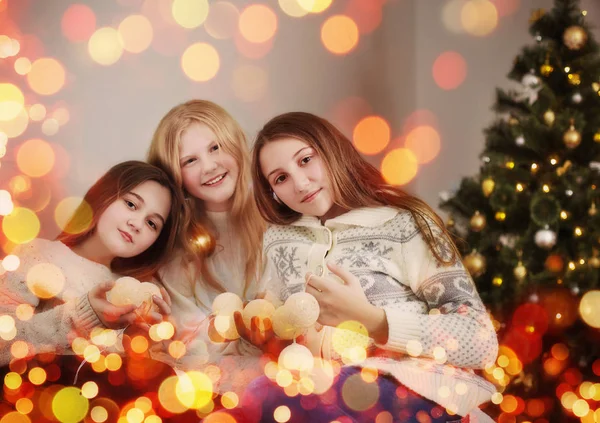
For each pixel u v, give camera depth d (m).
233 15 2.83
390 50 3.49
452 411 1.29
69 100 2.41
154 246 1.83
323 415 1.20
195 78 2.69
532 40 3.28
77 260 1.72
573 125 2.27
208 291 1.84
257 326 1.40
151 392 1.49
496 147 2.46
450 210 2.51
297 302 1.30
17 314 1.54
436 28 3.62
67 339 1.49
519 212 2.33
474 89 3.45
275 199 1.64
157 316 1.49
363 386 1.25
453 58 3.54
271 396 1.22
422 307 1.47
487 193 2.35
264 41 2.94
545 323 2.23
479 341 1.35
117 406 1.44
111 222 1.71
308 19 3.13
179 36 2.66
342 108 3.24
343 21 3.28
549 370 2.25
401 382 1.28
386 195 1.56
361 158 1.60
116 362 1.50
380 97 3.41
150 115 2.56
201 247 1.84
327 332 1.45
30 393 1.42
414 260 1.47
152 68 2.58
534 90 2.41
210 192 1.86
